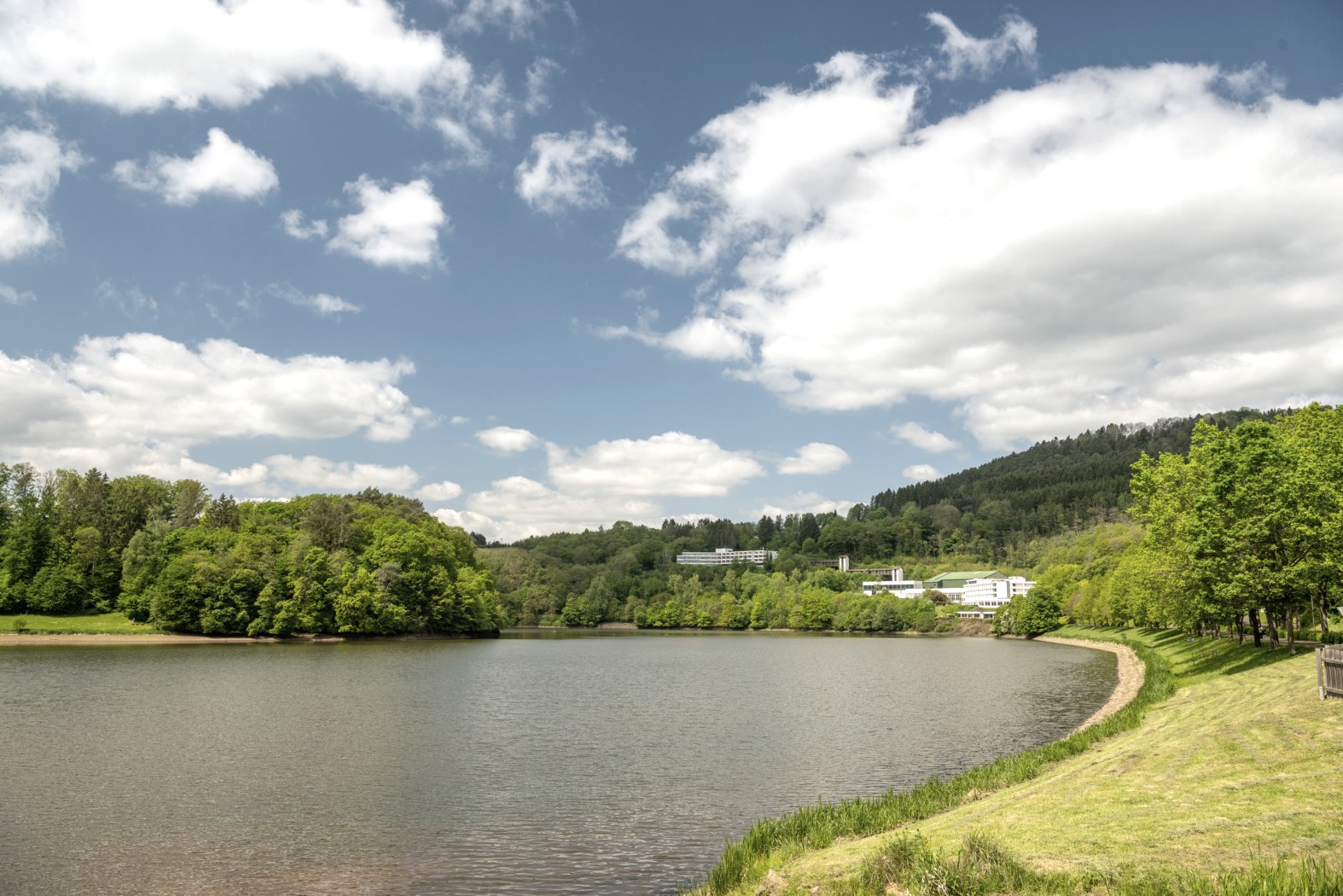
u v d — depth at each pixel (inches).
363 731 1909.4
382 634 5767.7
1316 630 2918.3
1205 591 2282.2
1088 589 6697.8
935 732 1945.1
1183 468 2605.8
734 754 1675.7
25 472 5639.8
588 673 3560.5
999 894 606.9
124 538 5826.8
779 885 736.3
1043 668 3801.7
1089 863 655.8
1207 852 665.6
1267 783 875.4
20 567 5246.1
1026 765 1242.0
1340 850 645.3
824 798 1318.9
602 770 1524.4
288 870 976.9
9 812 1216.8
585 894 901.8
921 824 922.7
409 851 1049.5
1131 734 1483.8
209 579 5167.3
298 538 5772.6
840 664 4222.4
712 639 7514.8
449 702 2449.6
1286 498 2096.5
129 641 4918.8
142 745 1710.1
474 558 7455.7
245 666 3548.2
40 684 2755.9
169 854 1033.5
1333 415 2628.0
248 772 1477.6
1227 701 1585.9
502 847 1063.6
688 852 1048.8
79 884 930.7
